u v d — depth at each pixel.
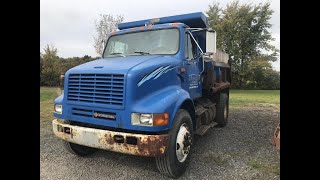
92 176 4.01
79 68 4.10
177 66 4.45
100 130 3.66
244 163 4.54
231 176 4.02
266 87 31.78
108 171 4.20
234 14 32.84
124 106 3.58
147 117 3.48
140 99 3.66
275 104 13.40
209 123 6.21
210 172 4.16
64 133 4.00
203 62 5.60
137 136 3.45
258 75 31.42
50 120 7.97
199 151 5.17
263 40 33.19
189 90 4.94
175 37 4.77
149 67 3.86
